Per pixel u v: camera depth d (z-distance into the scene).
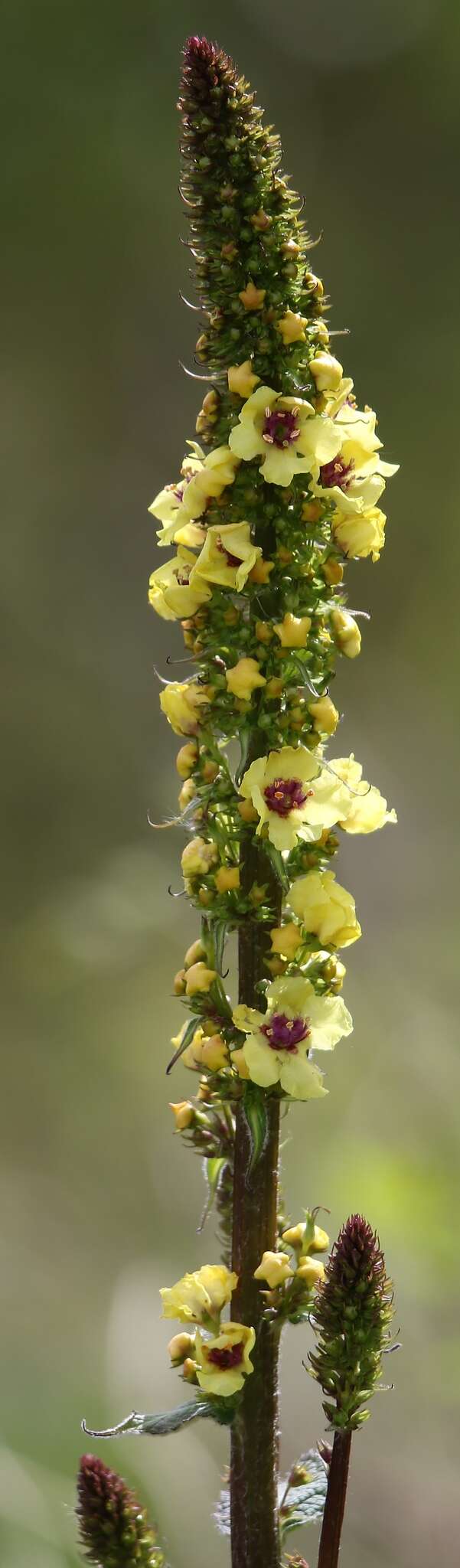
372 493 0.66
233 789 0.66
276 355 0.65
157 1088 1.57
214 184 0.65
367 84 2.55
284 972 0.66
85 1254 1.40
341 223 2.52
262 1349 0.66
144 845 1.85
